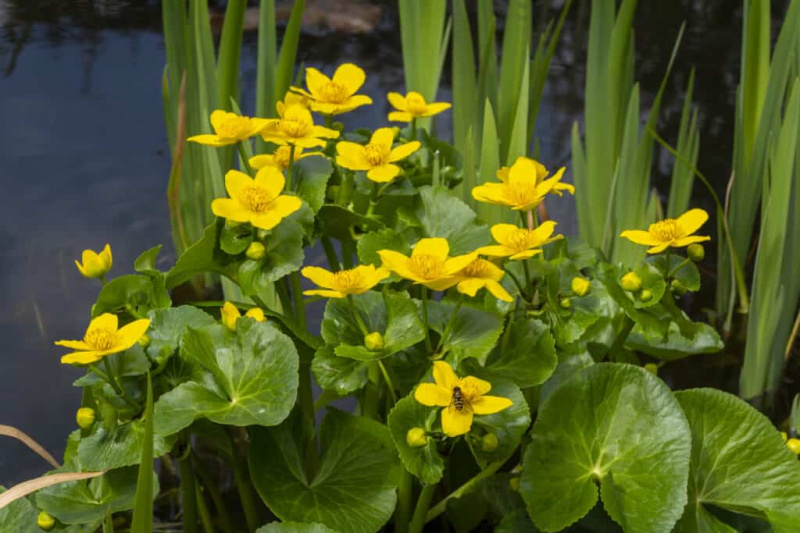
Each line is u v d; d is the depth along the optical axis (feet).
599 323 4.38
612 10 4.78
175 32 5.00
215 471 4.57
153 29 7.39
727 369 4.88
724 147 5.95
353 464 4.12
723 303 5.03
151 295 4.17
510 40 4.71
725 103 6.47
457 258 3.91
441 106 4.48
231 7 4.73
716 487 4.08
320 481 4.11
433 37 4.88
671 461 3.99
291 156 4.20
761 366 4.72
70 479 3.95
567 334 4.09
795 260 4.68
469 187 4.56
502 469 4.48
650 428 4.02
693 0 8.16
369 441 4.13
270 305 4.80
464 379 3.87
